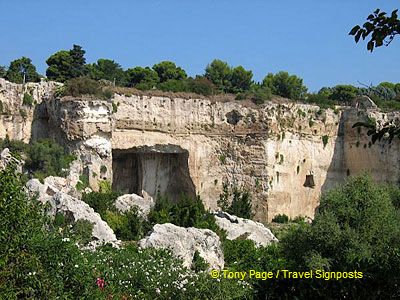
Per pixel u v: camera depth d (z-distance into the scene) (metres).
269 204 78.25
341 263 19.92
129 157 79.00
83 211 43.84
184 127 78.38
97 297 21.19
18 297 19.33
